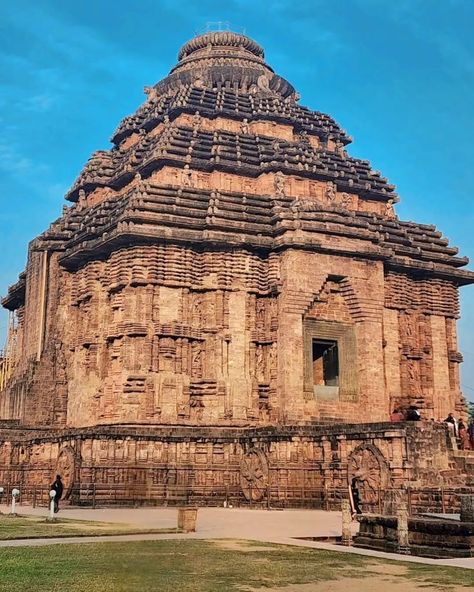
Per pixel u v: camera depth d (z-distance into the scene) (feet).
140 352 152.76
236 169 178.91
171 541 76.07
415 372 181.06
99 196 196.75
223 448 141.28
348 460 121.70
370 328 165.78
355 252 165.07
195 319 159.84
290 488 130.21
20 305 230.48
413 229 191.93
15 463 156.46
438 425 122.52
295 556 66.95
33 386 175.11
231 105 196.13
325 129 205.46
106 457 133.49
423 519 81.20
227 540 78.64
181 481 137.49
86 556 62.90
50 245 182.39
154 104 207.10
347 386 163.32
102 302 167.84
